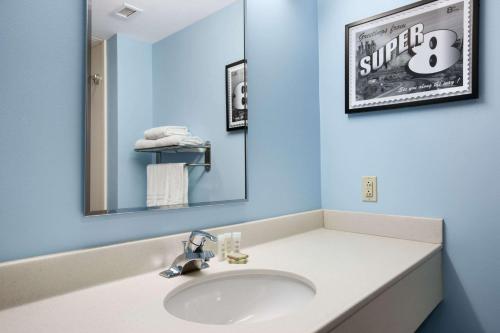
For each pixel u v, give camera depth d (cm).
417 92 138
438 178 135
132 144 97
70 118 84
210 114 121
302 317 66
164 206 105
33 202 78
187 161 113
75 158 85
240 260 106
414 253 117
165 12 107
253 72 138
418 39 138
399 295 95
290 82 155
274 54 148
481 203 125
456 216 130
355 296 77
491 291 123
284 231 143
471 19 125
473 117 127
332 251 120
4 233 74
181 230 109
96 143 89
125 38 97
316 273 95
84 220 86
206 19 120
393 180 147
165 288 84
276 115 148
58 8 83
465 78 126
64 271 80
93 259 85
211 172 120
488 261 123
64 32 84
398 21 143
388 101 146
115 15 94
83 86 87
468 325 128
